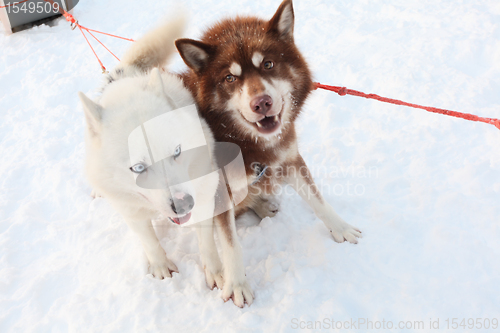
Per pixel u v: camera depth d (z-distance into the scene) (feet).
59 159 13.35
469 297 7.09
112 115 6.27
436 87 13.33
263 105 6.65
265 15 20.12
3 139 14.76
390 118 12.50
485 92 12.80
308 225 9.28
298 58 7.64
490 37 15.29
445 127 11.57
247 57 6.95
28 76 18.21
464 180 9.82
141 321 7.37
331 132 12.32
